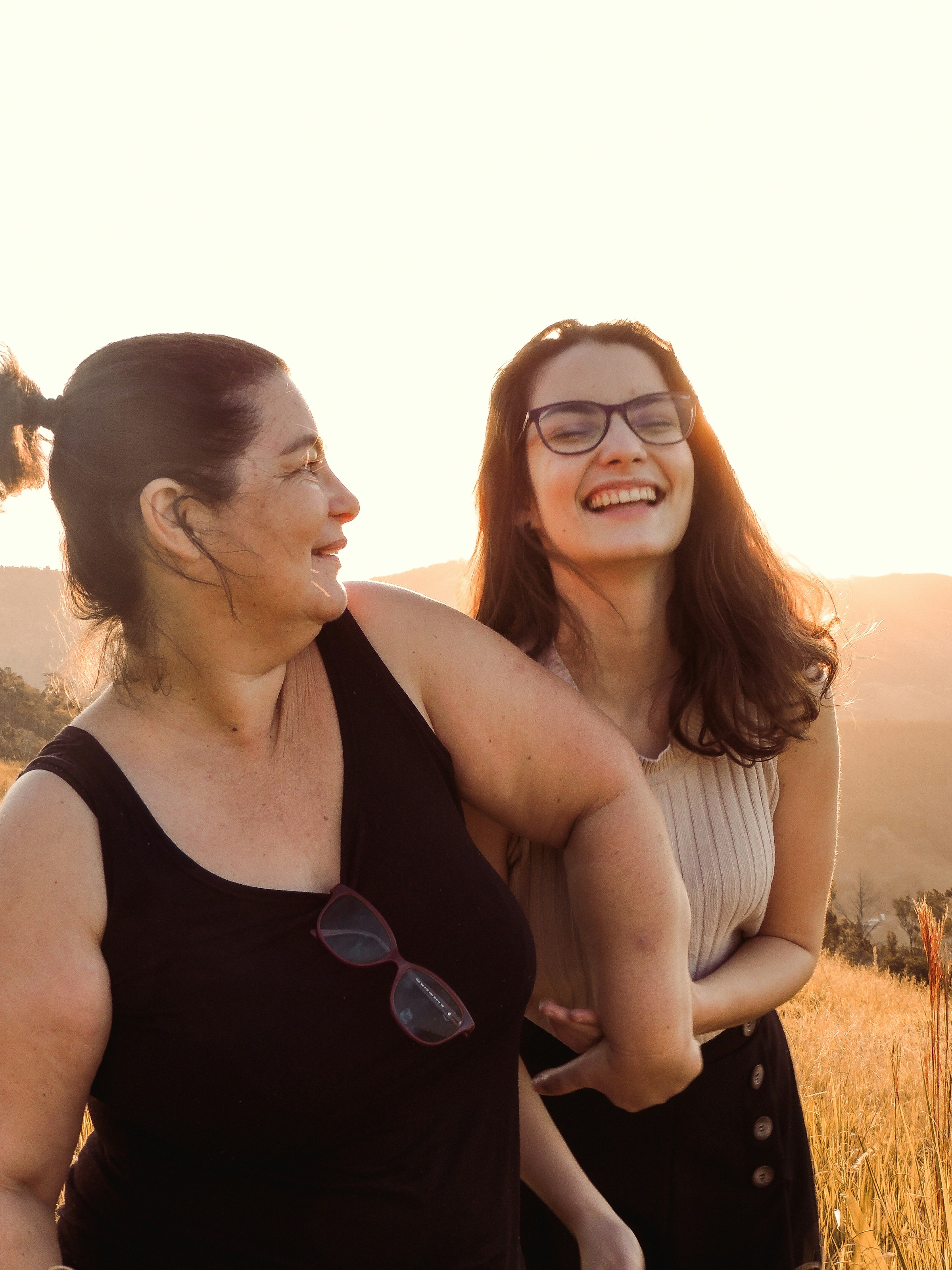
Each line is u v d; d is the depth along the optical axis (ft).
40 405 3.97
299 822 4.06
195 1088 3.66
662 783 6.10
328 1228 3.82
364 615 4.63
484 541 6.54
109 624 4.15
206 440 3.74
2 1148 3.56
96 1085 3.81
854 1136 10.43
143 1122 3.79
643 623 6.09
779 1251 6.18
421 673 4.60
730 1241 6.14
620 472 5.62
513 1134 4.41
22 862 3.63
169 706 4.04
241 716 4.05
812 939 6.68
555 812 4.83
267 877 3.88
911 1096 10.79
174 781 3.95
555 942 5.82
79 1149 5.34
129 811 3.79
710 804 6.15
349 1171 3.85
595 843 4.76
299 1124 3.72
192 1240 3.85
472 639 4.78
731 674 5.96
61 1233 4.22
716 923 6.18
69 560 4.10
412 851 4.13
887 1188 8.46
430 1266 3.95
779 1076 6.49
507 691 4.68
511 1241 4.33
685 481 5.82
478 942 4.13
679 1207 5.97
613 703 6.25
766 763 6.32
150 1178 3.90
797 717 6.04
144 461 3.76
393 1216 3.88
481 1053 4.18
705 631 6.07
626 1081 5.00
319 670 4.38
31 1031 3.52
